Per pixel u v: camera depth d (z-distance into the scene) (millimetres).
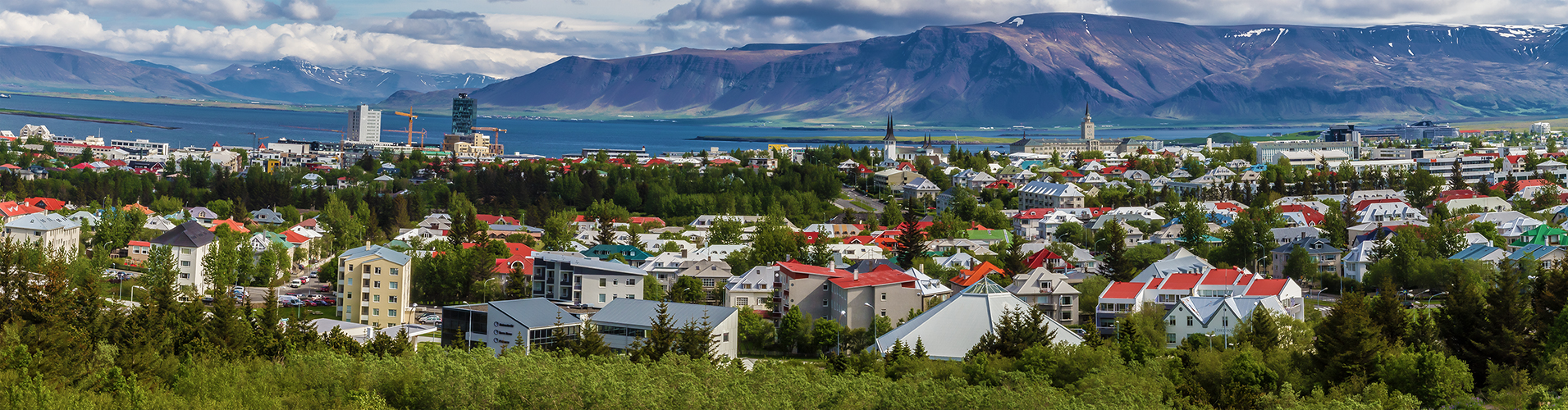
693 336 159375
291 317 177750
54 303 160250
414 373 129500
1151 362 144125
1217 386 141625
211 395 125688
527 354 144375
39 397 111500
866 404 128125
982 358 148875
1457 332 156750
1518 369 147625
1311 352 153375
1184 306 181250
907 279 198125
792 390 129500
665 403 123250
